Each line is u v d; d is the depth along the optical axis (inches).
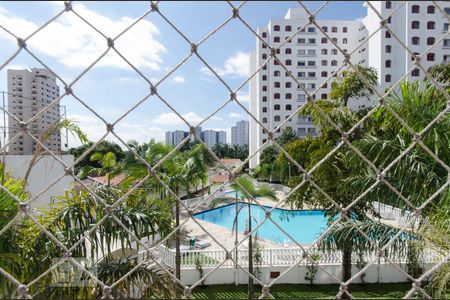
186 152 345.4
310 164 284.5
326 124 283.0
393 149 152.7
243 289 303.7
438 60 1045.8
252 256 299.3
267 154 1134.4
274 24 1409.9
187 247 403.2
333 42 91.2
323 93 1433.3
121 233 145.3
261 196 318.0
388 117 157.3
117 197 161.5
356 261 298.0
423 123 143.2
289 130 1346.0
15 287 112.9
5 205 112.3
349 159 193.3
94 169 353.7
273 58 90.7
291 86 1443.2
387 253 169.3
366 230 181.9
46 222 136.3
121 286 133.2
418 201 139.2
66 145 225.9
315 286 303.0
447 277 115.5
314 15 88.7
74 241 137.2
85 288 131.4
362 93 305.3
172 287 141.6
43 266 127.7
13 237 118.0
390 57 1087.6
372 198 168.4
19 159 262.7
